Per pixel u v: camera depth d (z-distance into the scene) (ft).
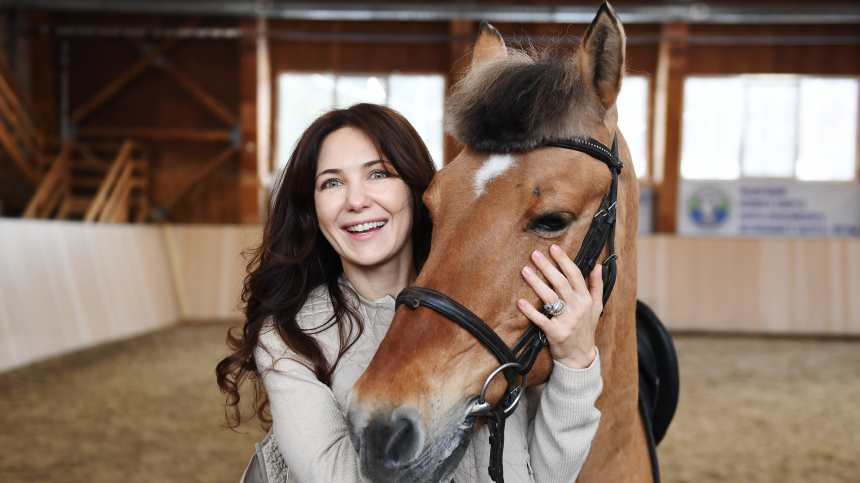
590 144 3.18
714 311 23.36
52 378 14.34
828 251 23.53
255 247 4.19
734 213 31.09
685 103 31.32
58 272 17.52
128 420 11.55
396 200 3.54
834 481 9.02
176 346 18.56
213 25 30.63
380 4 29.09
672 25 29.76
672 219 30.32
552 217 3.04
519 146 3.08
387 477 2.72
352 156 3.51
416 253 4.07
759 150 31.22
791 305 23.18
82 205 28.63
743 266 23.58
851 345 20.72
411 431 2.76
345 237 3.55
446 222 3.15
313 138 3.63
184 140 31.07
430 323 2.96
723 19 28.99
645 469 4.15
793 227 30.99
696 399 13.65
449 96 3.50
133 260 21.62
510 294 3.02
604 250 3.31
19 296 15.80
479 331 2.95
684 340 21.34
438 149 31.22
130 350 17.83
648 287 23.62
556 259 3.02
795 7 28.63
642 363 4.91
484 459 3.44
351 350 3.51
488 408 3.01
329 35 30.40
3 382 13.82
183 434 10.84
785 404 13.25
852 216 30.71
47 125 30.50
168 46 30.66
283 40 30.89
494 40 4.10
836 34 30.14
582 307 3.03
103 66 30.94
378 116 3.62
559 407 3.15
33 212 24.82
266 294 3.68
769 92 30.94
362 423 2.78
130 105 30.99
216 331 21.44
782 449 10.41
